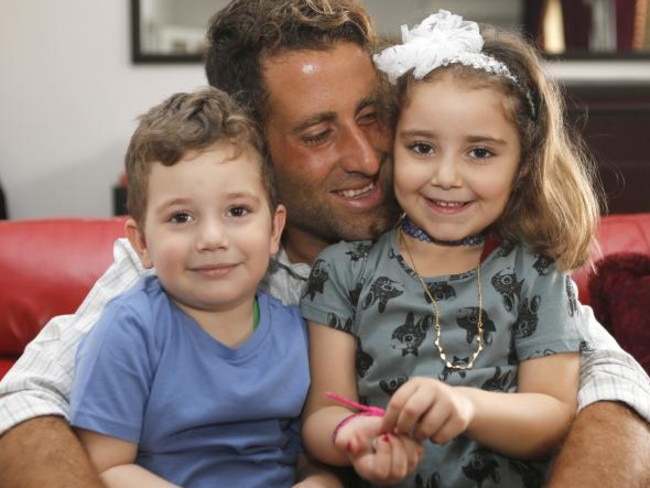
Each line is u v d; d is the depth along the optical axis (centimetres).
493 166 117
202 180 108
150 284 118
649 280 164
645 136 304
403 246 125
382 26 342
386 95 126
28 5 350
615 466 107
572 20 353
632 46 355
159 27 350
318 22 128
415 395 97
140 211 113
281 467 118
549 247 124
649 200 304
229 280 110
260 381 113
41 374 123
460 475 115
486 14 348
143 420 110
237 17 134
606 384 121
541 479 119
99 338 110
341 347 122
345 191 132
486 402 107
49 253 179
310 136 130
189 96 116
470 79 115
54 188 361
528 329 120
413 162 118
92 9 351
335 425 115
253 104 132
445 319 120
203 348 113
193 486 112
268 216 115
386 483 105
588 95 303
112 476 106
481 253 124
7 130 357
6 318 176
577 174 129
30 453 107
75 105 356
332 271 125
